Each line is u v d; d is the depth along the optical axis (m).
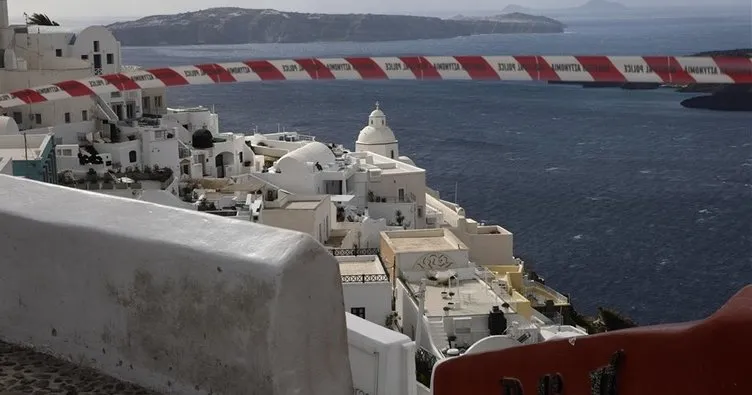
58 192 9.78
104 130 74.62
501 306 48.81
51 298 9.39
